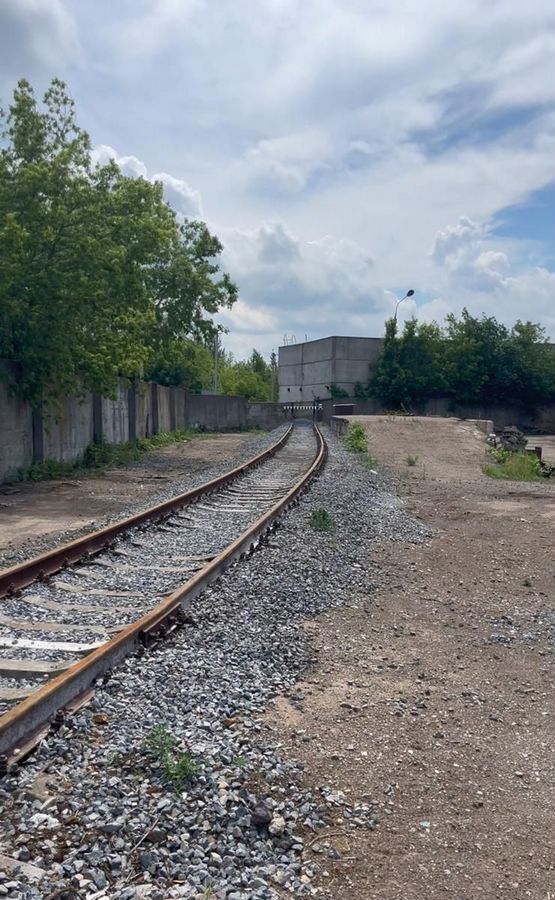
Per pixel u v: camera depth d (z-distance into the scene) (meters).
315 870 3.40
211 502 14.45
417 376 68.88
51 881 3.12
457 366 70.12
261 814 3.67
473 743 4.76
